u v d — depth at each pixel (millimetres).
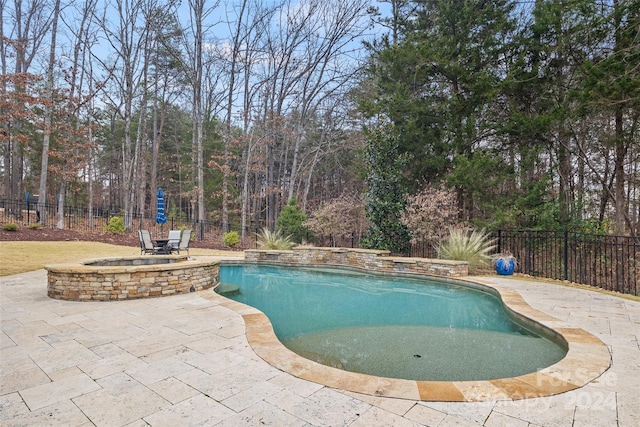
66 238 13586
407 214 11961
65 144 16312
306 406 2420
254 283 8914
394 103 11688
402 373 3367
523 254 10102
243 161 22453
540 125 9781
